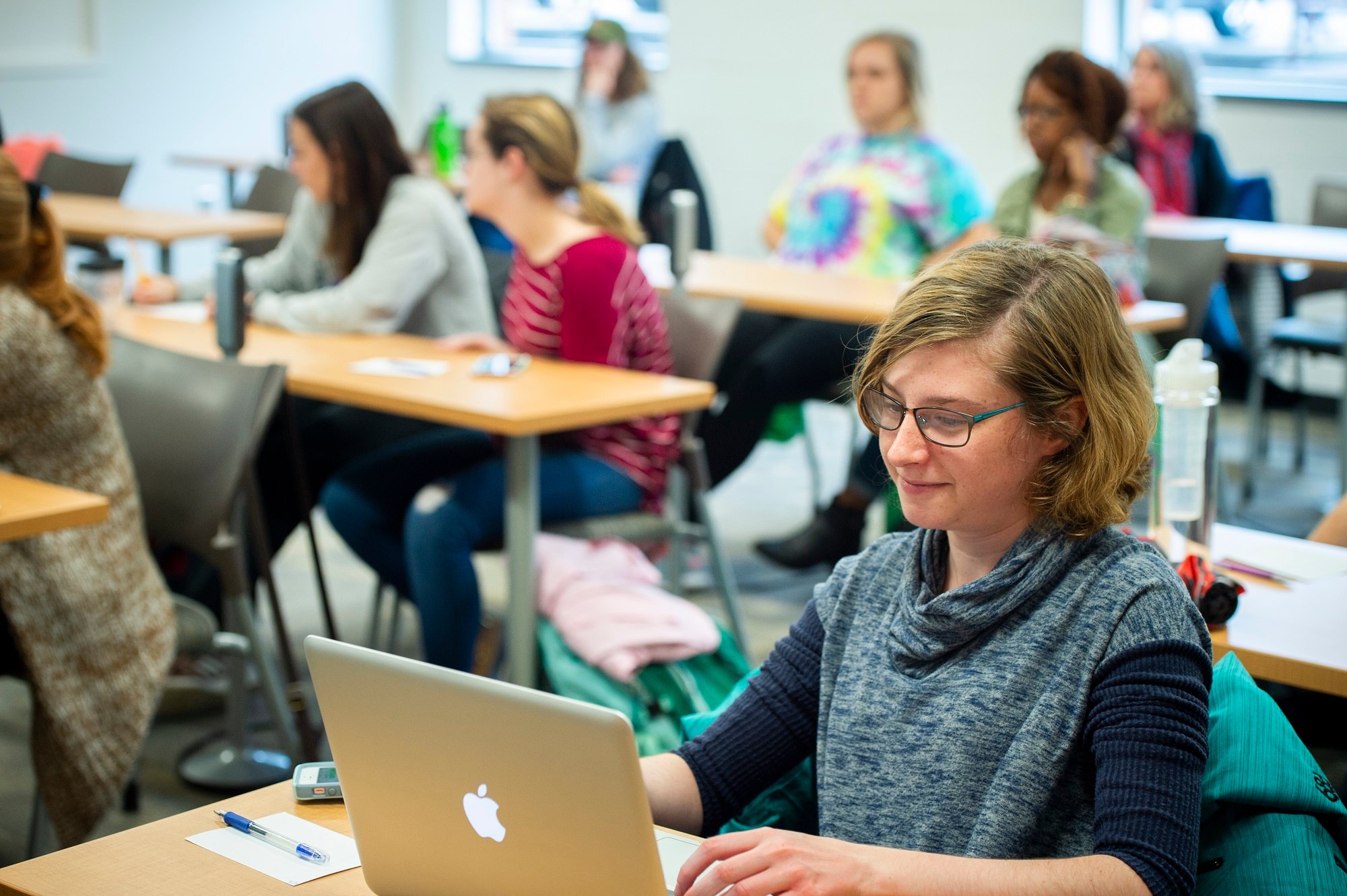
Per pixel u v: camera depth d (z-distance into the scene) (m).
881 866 1.01
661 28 7.71
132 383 2.51
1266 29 6.02
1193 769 1.04
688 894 1.02
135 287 3.69
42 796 2.17
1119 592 1.11
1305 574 1.83
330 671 1.05
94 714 2.16
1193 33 6.15
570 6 8.03
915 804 1.15
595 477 2.77
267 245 4.73
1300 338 4.63
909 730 1.17
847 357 3.83
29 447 2.16
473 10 8.29
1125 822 1.02
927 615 1.17
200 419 2.40
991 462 1.12
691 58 7.18
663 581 3.56
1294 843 1.13
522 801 0.98
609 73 6.37
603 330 2.93
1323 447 5.41
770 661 1.34
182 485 2.40
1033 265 1.15
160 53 7.10
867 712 1.20
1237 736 1.21
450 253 3.37
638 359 3.02
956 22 6.36
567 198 3.31
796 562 3.88
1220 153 5.62
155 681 2.24
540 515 2.68
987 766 1.13
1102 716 1.07
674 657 2.25
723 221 7.26
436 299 3.40
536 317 2.99
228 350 2.70
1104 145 3.64
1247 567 1.83
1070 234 3.54
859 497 3.79
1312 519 4.45
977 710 1.14
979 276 1.14
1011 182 3.82
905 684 1.19
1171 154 5.55
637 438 2.86
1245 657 1.54
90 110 6.80
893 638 1.20
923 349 1.14
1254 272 4.80
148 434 2.45
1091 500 1.13
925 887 1.00
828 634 1.28
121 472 2.26
